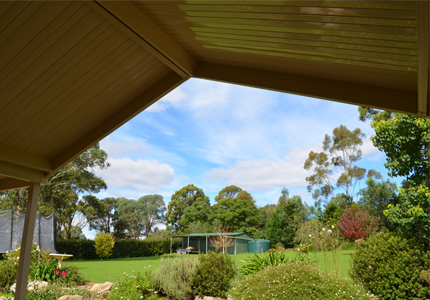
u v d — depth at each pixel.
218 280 6.30
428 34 1.58
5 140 4.07
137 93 3.94
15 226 10.21
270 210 32.72
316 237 6.84
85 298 6.42
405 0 1.57
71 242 19.12
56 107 3.76
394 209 11.09
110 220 37.38
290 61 2.76
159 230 40.72
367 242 6.42
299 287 4.42
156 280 6.91
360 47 2.19
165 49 2.96
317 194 32.97
